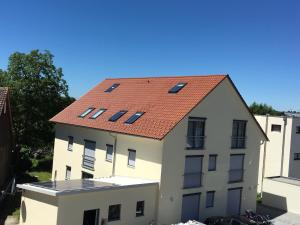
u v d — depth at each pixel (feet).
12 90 124.26
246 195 89.20
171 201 72.23
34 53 129.39
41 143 139.44
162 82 91.56
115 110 88.43
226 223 69.87
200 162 77.87
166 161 70.64
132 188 66.74
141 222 68.80
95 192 61.46
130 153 77.10
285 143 111.75
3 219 69.97
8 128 101.65
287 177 107.96
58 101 136.05
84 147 91.09
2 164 95.35
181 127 73.15
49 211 58.34
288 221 87.25
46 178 110.11
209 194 80.64
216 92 80.02
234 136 85.51
